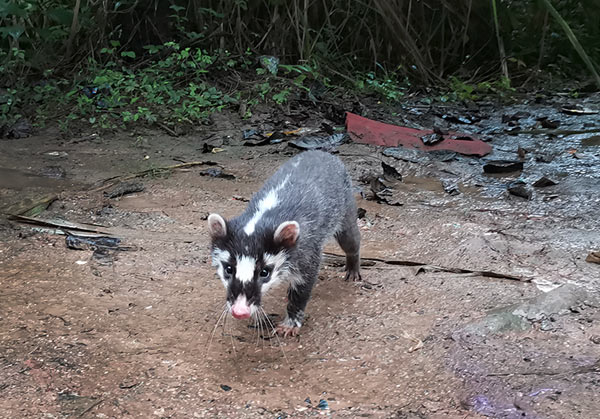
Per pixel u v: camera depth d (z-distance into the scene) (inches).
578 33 119.0
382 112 93.3
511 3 120.4
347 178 52.7
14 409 42.0
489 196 65.7
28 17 92.0
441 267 53.7
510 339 46.5
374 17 114.3
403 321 48.5
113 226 58.7
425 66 114.5
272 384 44.1
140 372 44.5
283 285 52.4
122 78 88.0
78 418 41.7
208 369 45.0
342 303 50.5
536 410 41.5
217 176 68.6
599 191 65.5
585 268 53.1
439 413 41.9
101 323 47.9
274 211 48.2
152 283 51.8
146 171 68.9
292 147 77.4
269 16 108.8
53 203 62.0
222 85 95.1
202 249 55.6
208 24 104.0
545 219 60.9
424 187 67.9
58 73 94.0
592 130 84.7
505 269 53.4
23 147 74.7
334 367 45.2
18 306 48.9
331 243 58.0
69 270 52.7
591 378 42.9
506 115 92.4
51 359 45.0
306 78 101.0
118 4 95.0
